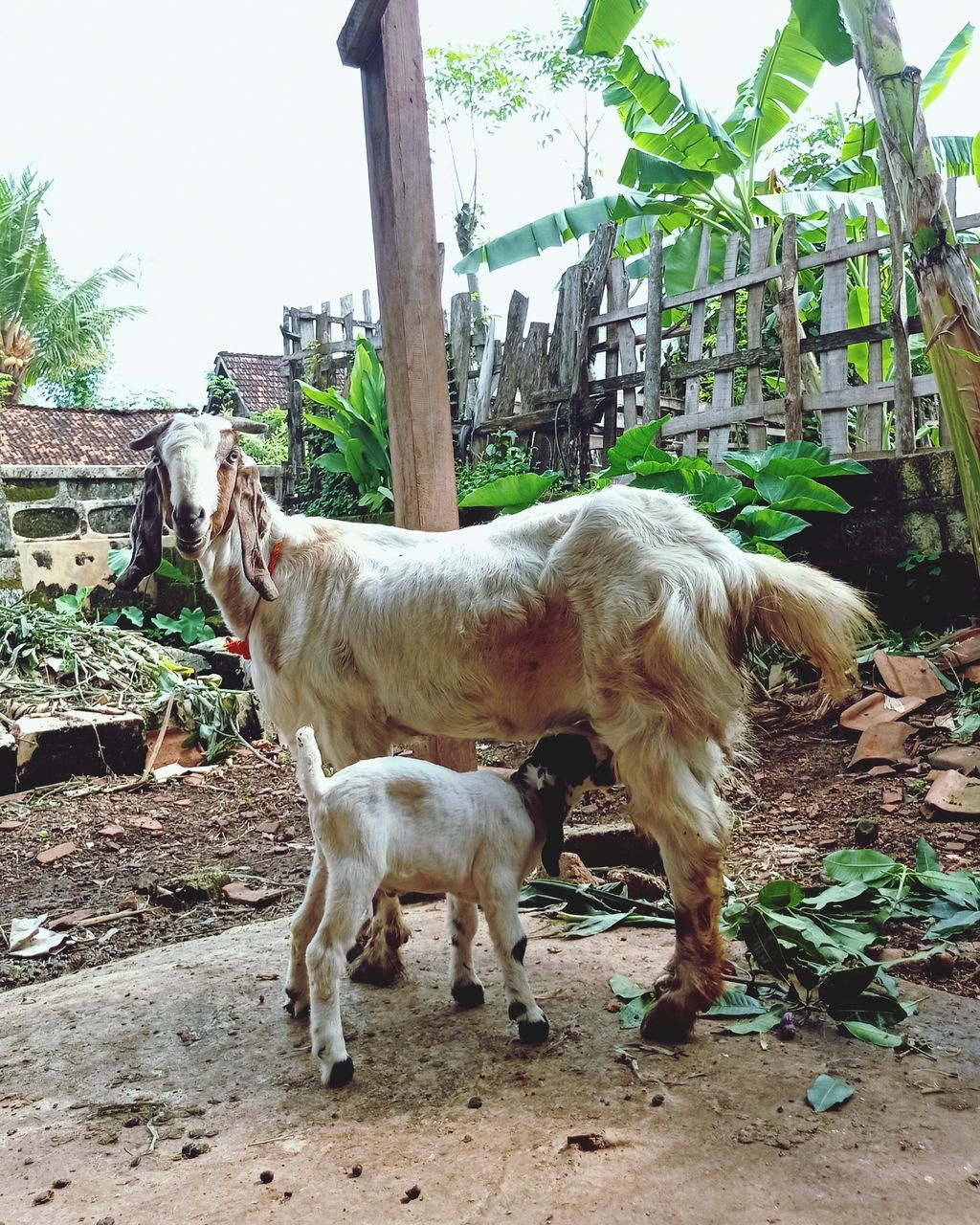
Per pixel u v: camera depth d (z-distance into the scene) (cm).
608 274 810
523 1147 211
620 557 267
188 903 427
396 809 251
